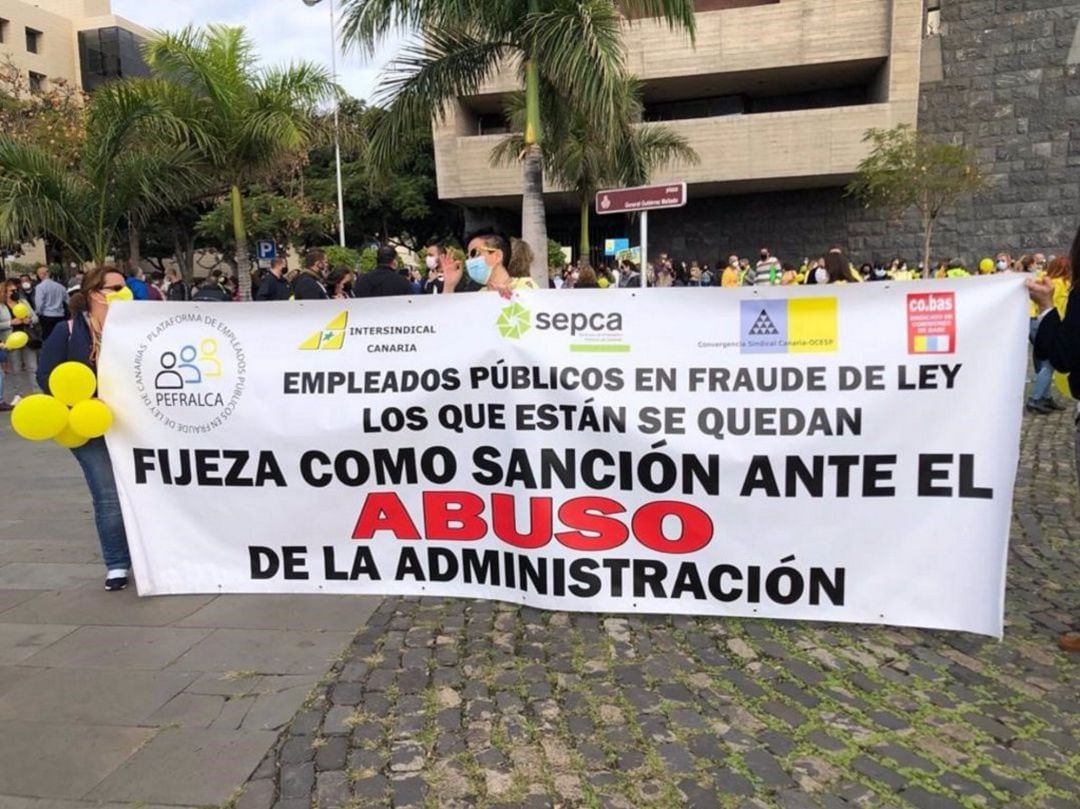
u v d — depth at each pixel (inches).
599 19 371.2
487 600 157.9
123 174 487.2
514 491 150.8
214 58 502.6
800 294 136.3
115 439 161.6
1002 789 99.7
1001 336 130.0
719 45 1093.1
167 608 159.6
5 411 437.7
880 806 96.9
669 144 798.5
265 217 1233.4
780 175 1079.6
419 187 1558.8
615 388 144.1
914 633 141.3
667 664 132.7
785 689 124.3
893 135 928.9
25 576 180.7
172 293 770.8
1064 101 1022.4
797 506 139.8
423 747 111.0
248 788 102.7
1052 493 230.1
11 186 458.0
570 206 1261.1
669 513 144.7
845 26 1053.8
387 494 157.4
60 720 119.6
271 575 163.0
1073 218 1038.4
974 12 1041.5
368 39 387.2
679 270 1025.5
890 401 134.6
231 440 159.5
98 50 2401.6
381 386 154.4
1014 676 126.7
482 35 414.3
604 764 106.6
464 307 150.0
